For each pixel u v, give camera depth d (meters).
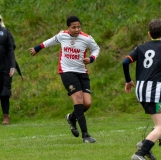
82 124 25.80
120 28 50.97
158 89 19.25
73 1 55.56
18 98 45.66
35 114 43.59
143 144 19.16
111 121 39.72
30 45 52.19
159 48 19.70
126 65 19.95
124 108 42.47
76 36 26.09
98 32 51.50
